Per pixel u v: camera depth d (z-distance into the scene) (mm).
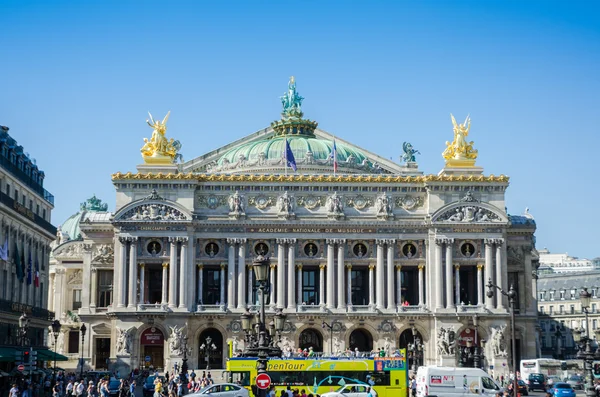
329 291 159000
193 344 157375
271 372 106625
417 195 163000
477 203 160625
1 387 125875
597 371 154000
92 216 167875
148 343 156375
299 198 161750
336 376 107188
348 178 161250
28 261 150000
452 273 159500
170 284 157125
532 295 165375
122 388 121688
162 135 165125
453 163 165000
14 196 141625
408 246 161750
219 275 163250
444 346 156375
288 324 157125
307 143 190125
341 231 160500
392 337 158000
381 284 159375
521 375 150375
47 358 135500
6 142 138375
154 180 159375
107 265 163875
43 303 165125
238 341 157250
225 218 159750
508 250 167250
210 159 194750
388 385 107000
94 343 162000
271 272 159750
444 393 106812
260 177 161000
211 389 93062
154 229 158250
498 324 158500
